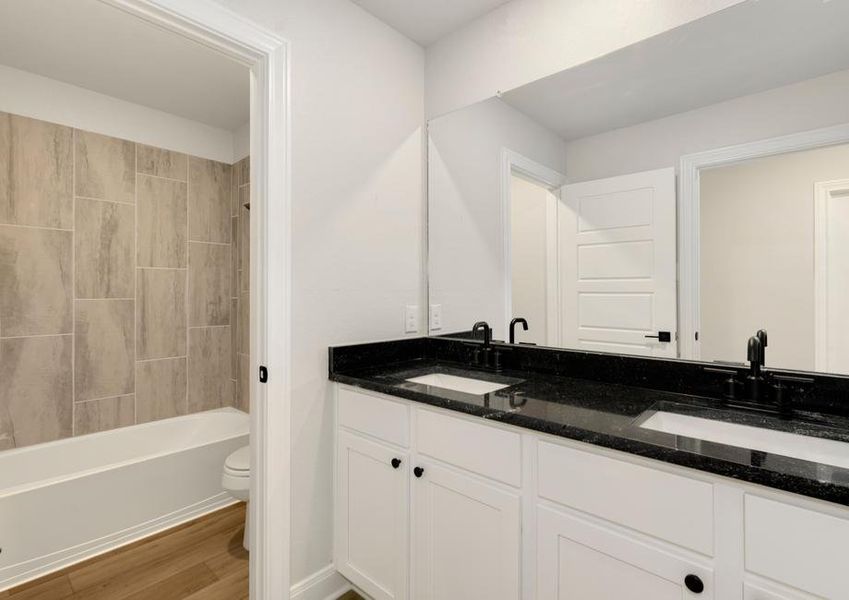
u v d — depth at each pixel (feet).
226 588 5.72
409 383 4.86
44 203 7.41
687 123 4.49
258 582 4.91
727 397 4.06
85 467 7.71
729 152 4.25
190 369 9.27
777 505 2.46
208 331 9.56
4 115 7.01
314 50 5.26
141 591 5.66
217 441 7.84
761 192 4.08
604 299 5.06
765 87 4.06
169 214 8.95
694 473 2.75
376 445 4.92
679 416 3.89
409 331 6.59
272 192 4.84
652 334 4.70
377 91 6.06
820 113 3.81
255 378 4.96
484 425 3.86
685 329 4.49
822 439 3.19
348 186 5.68
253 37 4.65
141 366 8.56
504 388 4.63
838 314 3.73
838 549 2.29
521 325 5.77
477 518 3.92
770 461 2.55
